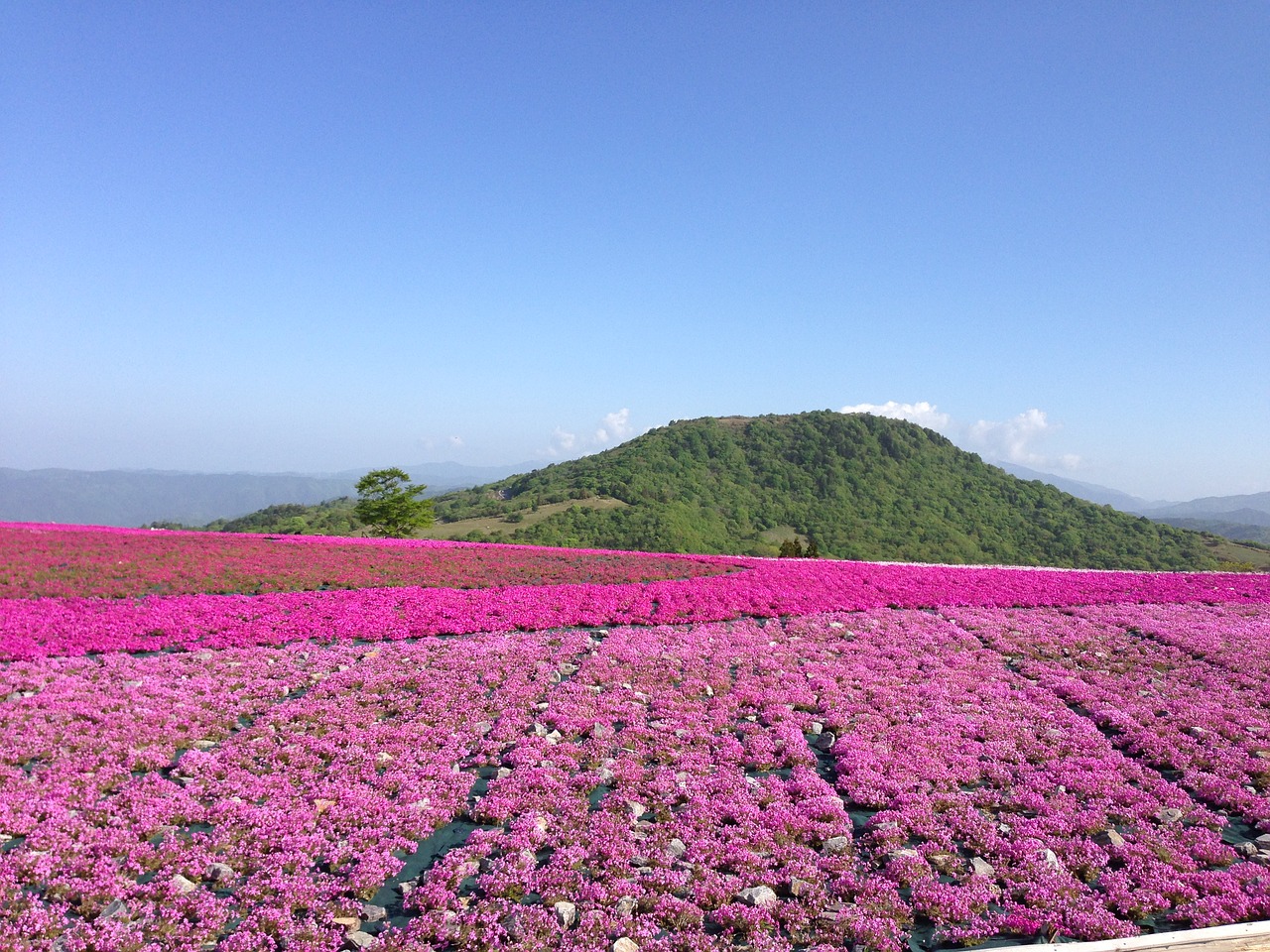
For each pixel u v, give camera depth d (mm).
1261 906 8445
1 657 17500
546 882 8906
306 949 7602
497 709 15266
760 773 12641
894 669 18719
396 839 9906
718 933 8164
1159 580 35094
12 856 8852
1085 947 7438
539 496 168000
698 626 23750
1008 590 31203
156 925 7848
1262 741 13695
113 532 39812
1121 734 14438
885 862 9641
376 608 24438
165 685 16000
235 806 10672
